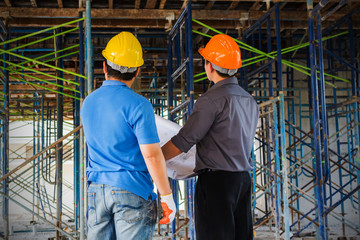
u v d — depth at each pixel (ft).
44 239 22.09
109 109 6.00
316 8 13.55
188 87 14.35
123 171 5.98
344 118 25.11
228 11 18.76
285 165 14.47
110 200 5.89
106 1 18.79
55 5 18.58
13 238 22.66
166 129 7.97
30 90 29.84
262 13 18.88
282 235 20.25
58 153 20.02
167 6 19.30
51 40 24.39
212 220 6.93
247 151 7.43
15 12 17.53
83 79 14.85
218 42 7.58
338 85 25.31
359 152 19.49
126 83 6.47
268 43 16.56
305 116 24.41
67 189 50.78
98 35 22.85
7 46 17.31
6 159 16.80
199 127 6.89
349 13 18.75
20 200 47.85
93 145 6.21
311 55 13.84
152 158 5.82
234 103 7.13
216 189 7.00
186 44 15.29
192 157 7.75
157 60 26.50
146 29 21.99
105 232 6.09
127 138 6.00
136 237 5.85
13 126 49.62
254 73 17.87
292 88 23.52
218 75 7.54
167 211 6.01
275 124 15.34
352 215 24.26
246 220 7.41
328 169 13.26
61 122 20.51
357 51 24.48
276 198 15.62
